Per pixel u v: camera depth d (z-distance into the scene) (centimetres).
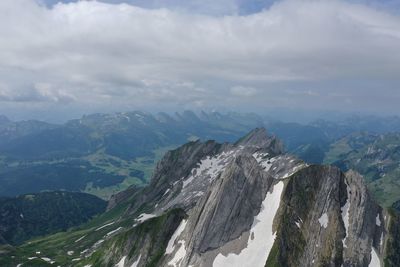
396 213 17500
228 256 15938
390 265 15662
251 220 16862
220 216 17088
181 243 17712
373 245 16175
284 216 16212
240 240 16325
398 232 16875
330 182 17450
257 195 17612
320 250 15512
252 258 15412
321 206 16800
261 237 16025
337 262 15275
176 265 16850
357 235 16175
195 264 16225
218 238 16638
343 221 16525
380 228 16825
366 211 16888
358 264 15400
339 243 15812
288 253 15188
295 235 15750
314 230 16050
